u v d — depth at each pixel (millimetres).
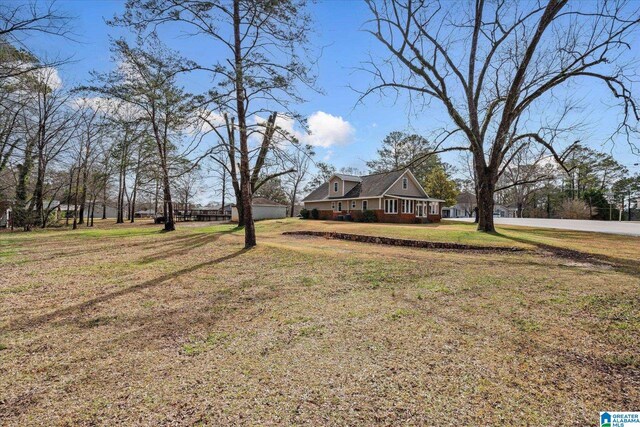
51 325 4574
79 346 3875
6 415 2568
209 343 3908
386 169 40062
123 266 8609
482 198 14984
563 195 46156
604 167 40375
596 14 11891
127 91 15805
